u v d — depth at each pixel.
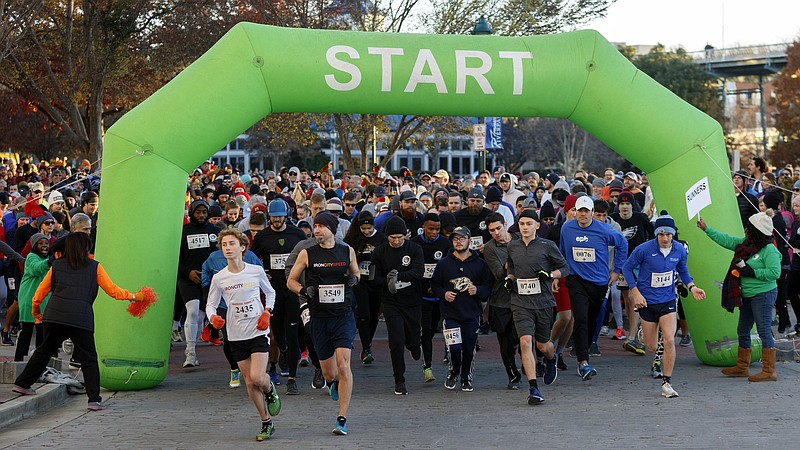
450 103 11.27
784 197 15.84
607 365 11.85
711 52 69.19
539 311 9.80
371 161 35.19
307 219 13.63
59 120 29.12
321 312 8.68
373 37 11.29
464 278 10.16
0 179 22.39
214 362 12.45
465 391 10.38
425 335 10.93
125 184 10.59
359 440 8.10
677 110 11.58
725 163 11.70
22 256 12.70
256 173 30.41
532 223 9.71
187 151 10.76
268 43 10.94
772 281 10.62
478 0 30.05
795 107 52.81
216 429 8.66
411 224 12.18
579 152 64.69
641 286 10.14
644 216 13.08
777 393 9.96
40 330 11.74
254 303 8.15
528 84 11.29
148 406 9.83
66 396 10.42
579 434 8.20
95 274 9.73
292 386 10.30
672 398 9.79
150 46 30.20
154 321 10.64
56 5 28.44
